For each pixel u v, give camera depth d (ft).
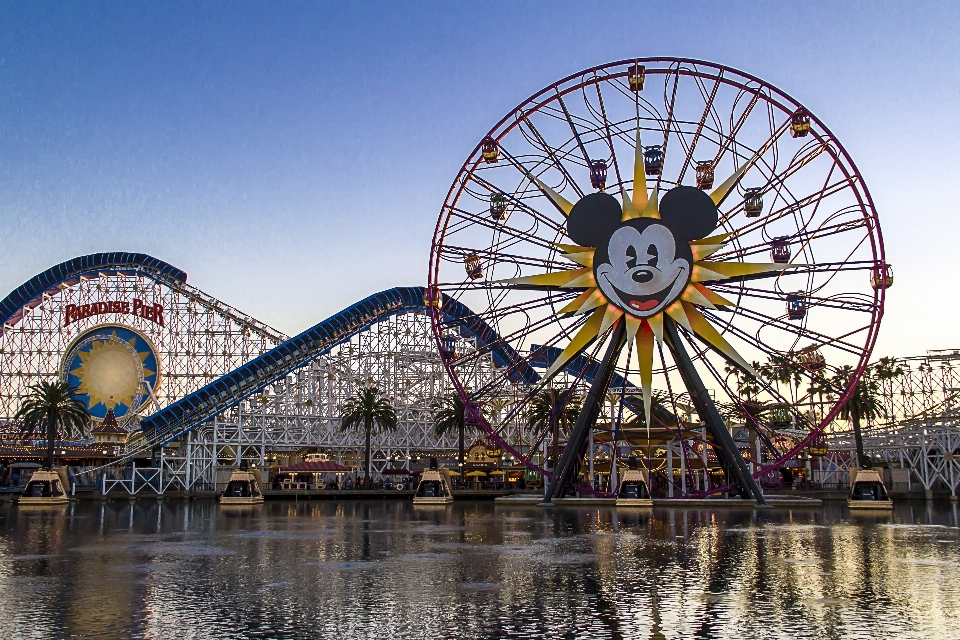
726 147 263.29
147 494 388.16
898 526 204.13
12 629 85.87
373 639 81.97
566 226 262.06
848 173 255.29
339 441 445.37
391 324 439.63
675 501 288.92
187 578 118.73
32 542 170.19
